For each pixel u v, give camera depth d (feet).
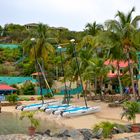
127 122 126.72
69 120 148.05
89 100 234.99
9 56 402.31
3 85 283.79
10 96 227.61
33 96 274.36
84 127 126.82
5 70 358.43
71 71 241.76
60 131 110.52
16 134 105.91
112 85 288.10
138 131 105.50
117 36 178.29
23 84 306.55
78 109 162.81
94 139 94.79
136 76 229.25
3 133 117.50
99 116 153.89
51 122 144.36
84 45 281.95
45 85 305.32
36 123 108.78
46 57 260.01
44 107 182.50
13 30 508.12
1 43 456.04
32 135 102.47
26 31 489.26
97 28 304.91
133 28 173.06
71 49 254.27
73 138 97.25
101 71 226.79
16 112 187.42
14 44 431.43
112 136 97.66
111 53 191.83
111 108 178.40
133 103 112.88
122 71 264.11
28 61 374.02
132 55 193.88
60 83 314.96
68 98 202.28
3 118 161.89
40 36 259.60
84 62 239.71
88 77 231.09
